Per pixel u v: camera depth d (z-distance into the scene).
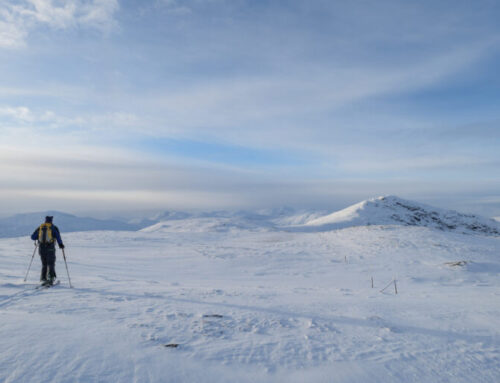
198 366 3.19
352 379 3.19
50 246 7.80
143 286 8.51
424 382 3.23
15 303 5.27
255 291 9.00
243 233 47.69
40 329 3.72
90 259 21.05
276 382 3.03
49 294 6.27
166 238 38.41
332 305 7.01
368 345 4.27
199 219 177.25
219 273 17.80
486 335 5.03
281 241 35.91
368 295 9.54
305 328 4.91
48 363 2.86
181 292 7.68
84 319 4.38
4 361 2.81
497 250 25.84
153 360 3.17
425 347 4.32
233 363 3.37
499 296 9.64
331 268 19.78
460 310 6.99
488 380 3.37
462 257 22.67
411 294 10.23
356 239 32.97
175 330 4.25
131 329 4.08
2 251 22.59
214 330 4.42
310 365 3.48
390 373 3.39
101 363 2.97
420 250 25.69
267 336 4.38
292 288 11.05
